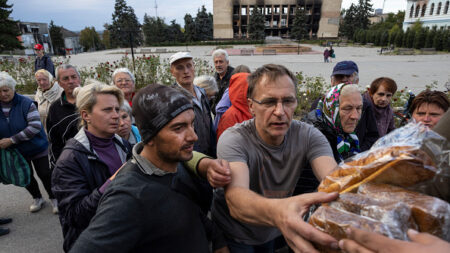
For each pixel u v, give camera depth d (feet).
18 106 9.39
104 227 3.15
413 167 1.97
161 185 3.48
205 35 227.61
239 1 231.91
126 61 34.32
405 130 2.29
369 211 1.93
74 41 321.11
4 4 142.10
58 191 5.04
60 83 9.38
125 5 229.86
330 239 1.90
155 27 232.94
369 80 40.24
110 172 5.65
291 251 6.22
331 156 4.31
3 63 35.96
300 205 2.29
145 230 3.35
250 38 211.61
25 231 9.74
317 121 7.09
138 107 3.29
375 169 2.12
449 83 20.74
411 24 188.34
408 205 1.84
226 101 8.95
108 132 5.69
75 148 5.29
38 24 247.70
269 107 3.88
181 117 3.22
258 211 2.76
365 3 236.43
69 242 5.18
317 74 46.44
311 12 238.68
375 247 1.64
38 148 9.93
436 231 1.74
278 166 4.44
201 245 3.94
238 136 4.38
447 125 2.40
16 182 9.39
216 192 4.94
